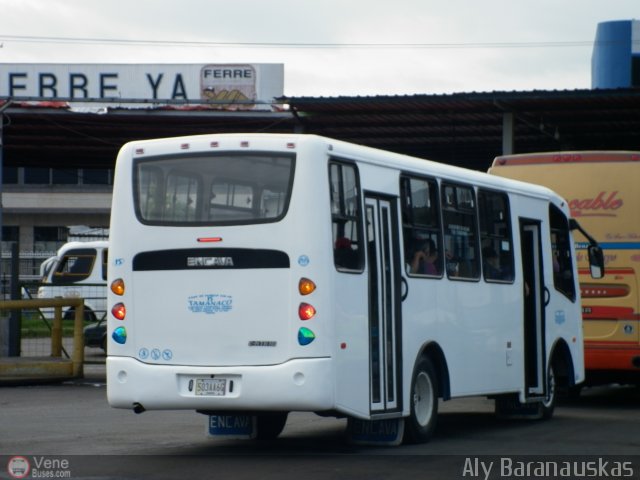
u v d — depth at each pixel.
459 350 14.40
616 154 18.91
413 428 13.36
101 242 40.72
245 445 13.38
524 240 16.78
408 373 13.17
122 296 12.24
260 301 11.70
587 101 27.05
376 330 12.59
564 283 17.56
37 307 22.36
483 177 15.36
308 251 11.59
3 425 15.51
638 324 18.48
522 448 13.19
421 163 13.80
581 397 21.59
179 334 11.97
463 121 30.72
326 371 11.53
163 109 30.97
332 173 11.97
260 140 11.92
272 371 11.54
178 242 12.04
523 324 16.28
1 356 24.12
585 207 18.88
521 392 16.11
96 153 37.69
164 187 12.23
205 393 11.79
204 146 12.11
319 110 29.67
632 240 18.59
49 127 33.03
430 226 13.88
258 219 11.77
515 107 28.12
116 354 12.23
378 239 12.78
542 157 19.27
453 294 14.28
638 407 19.25
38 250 66.50
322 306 11.55
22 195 65.94
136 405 12.06
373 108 29.00
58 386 21.91
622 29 42.75
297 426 15.73
